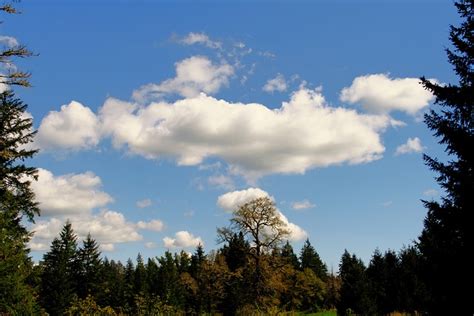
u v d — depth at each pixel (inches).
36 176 940.6
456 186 557.3
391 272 1969.7
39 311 754.8
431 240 616.4
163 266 3186.5
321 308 3373.5
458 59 585.0
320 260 4512.8
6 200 872.9
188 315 2728.8
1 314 595.2
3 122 916.0
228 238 1974.7
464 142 555.2
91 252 2650.1
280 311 1728.6
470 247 550.9
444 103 592.4
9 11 516.7
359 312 1796.3
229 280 2180.1
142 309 1887.3
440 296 577.6
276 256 1968.5
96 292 2591.0
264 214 1926.7
